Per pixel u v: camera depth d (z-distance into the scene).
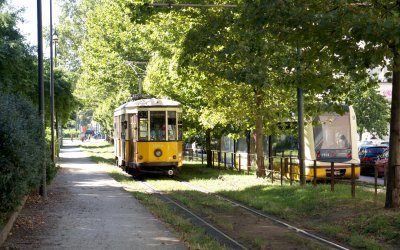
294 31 11.87
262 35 12.76
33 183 12.28
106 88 46.69
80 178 24.20
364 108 43.16
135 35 37.47
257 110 22.16
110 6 41.62
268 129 23.66
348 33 10.80
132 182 23.66
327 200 15.12
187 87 27.28
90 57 44.38
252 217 14.55
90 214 13.41
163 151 25.83
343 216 13.24
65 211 13.81
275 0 10.96
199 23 15.22
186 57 14.80
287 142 25.41
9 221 10.57
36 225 11.52
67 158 42.03
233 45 13.48
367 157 28.69
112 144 75.88
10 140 9.67
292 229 12.66
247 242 11.10
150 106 25.91
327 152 23.19
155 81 28.81
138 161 25.67
